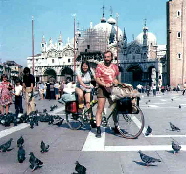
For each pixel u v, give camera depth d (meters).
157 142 6.84
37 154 5.84
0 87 13.60
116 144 6.65
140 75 115.75
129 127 8.12
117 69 7.74
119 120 7.92
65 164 5.10
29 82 12.61
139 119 8.98
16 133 8.37
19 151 5.34
